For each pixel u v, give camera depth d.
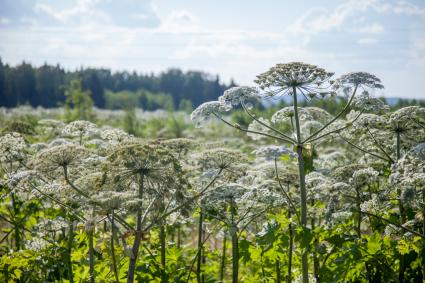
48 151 8.07
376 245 8.04
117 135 10.35
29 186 8.87
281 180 10.59
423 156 7.82
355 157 13.59
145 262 9.12
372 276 9.20
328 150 17.38
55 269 10.42
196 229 14.98
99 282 9.38
